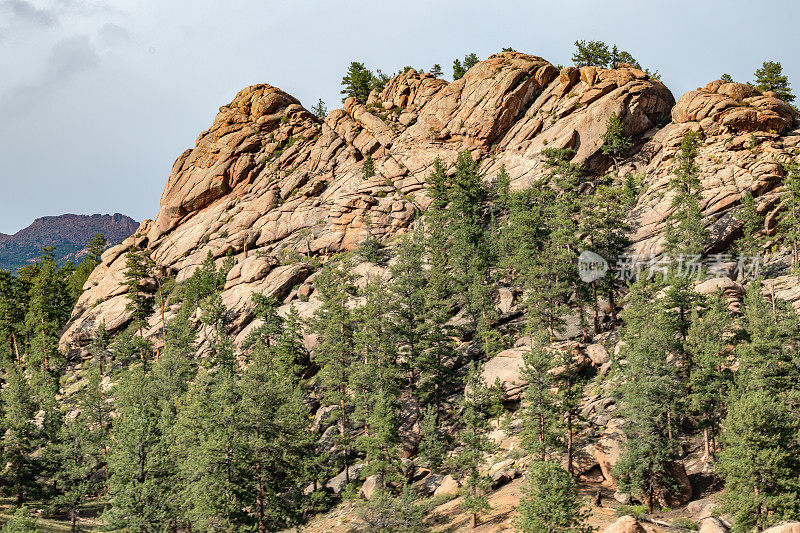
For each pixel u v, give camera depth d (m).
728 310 67.31
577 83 128.50
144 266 125.88
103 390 100.50
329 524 60.75
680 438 58.97
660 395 52.22
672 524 46.59
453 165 127.06
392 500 55.31
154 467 58.81
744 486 42.94
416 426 73.69
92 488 75.00
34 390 97.75
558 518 39.69
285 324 100.12
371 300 82.94
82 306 139.38
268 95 158.75
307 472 66.31
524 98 131.00
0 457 72.69
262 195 143.25
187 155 157.25
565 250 83.19
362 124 148.00
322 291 94.25
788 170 88.44
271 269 118.88
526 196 98.88
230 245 133.38
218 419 58.94
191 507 56.00
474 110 132.62
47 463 76.06
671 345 59.06
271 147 151.88
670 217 90.38
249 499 55.88
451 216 107.69
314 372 90.88
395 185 130.88
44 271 156.88
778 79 117.69
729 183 94.50
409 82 151.12
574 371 59.44
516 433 66.75
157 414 77.75
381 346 75.62
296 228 132.50
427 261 100.31
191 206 149.12
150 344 110.88
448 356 78.88
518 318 88.38
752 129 103.94
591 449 58.78
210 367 90.81
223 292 118.50
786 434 43.59
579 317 83.81
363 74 166.38
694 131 108.25
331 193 136.38
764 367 51.25
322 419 78.62
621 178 112.31
